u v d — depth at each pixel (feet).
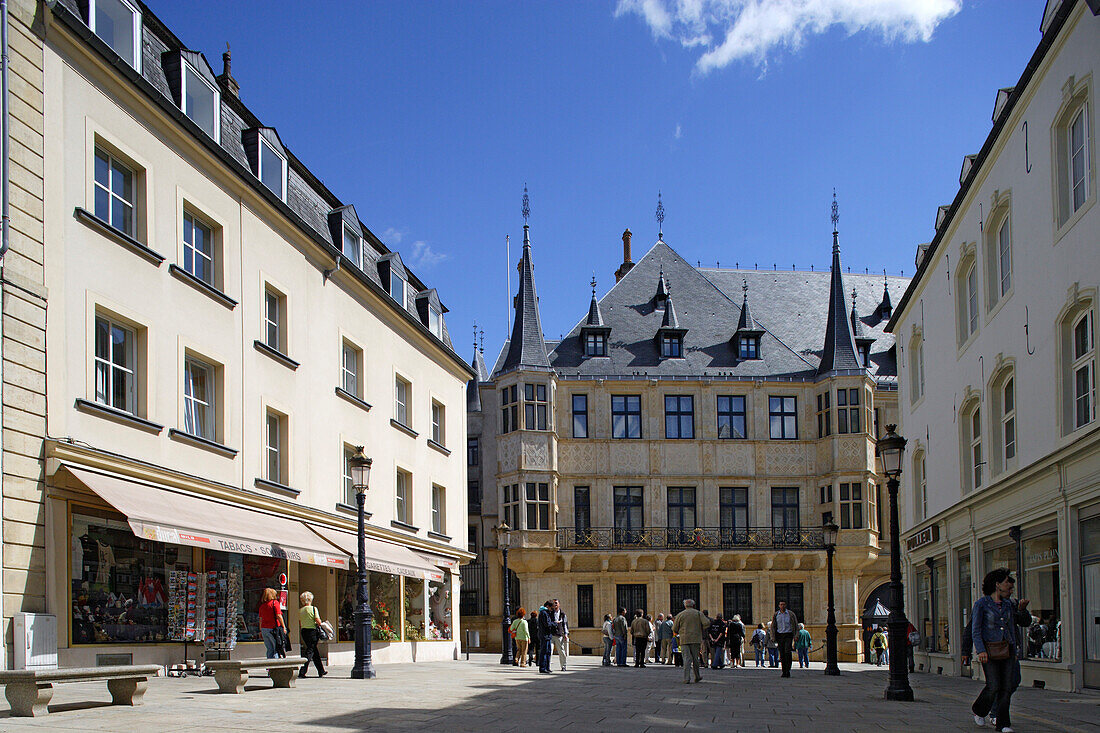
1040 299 63.87
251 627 70.95
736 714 44.01
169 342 63.05
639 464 156.35
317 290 85.81
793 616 84.43
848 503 152.15
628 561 152.87
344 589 86.99
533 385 154.20
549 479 152.35
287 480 78.59
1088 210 55.26
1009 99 67.31
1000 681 36.70
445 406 119.55
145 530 52.80
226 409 69.62
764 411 159.22
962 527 84.12
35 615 49.14
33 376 50.75
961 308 85.87
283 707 40.98
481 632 158.30
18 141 50.62
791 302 181.98
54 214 52.95
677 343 164.04
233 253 71.92
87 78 56.24
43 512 51.01
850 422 154.20
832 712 45.78
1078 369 59.11
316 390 84.53
